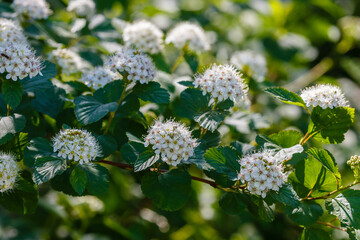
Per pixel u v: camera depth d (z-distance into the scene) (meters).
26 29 0.96
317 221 0.85
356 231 0.82
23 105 0.88
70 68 0.95
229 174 0.83
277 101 1.17
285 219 1.07
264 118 0.94
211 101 0.87
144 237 1.16
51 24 0.98
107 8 1.32
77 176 0.82
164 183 0.83
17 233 1.15
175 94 0.93
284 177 0.82
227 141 0.95
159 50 0.97
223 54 1.26
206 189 1.19
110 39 1.00
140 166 0.82
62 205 1.13
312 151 0.83
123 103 0.87
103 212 1.15
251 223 1.16
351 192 0.83
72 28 0.99
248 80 1.02
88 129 0.88
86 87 0.91
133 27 0.96
